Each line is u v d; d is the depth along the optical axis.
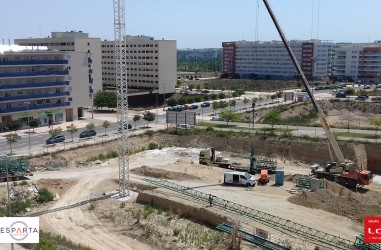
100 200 59.88
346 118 119.00
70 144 85.38
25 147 83.25
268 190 62.50
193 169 73.69
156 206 57.50
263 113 131.25
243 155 86.44
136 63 189.00
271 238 44.91
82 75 117.81
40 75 106.75
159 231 49.28
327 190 57.81
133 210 56.34
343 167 66.94
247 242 44.09
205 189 62.72
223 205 54.00
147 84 186.00
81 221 52.56
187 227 50.38
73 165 77.75
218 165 77.19
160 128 103.62
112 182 67.81
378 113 137.62
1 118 100.25
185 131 98.56
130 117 123.81
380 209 52.34
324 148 81.00
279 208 54.22
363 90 184.00
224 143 91.81
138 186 65.94
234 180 65.00
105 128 98.94
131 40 189.50
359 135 90.31
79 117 121.94
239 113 120.38
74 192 62.78
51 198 59.91
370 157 80.12
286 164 80.38
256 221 49.44
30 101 105.88
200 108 146.38
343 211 52.66
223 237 46.25
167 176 69.75
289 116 129.62
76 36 171.00
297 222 49.50
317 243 43.72
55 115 110.94
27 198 59.31
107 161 80.81
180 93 187.00
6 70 101.94
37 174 69.75
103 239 47.38
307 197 56.28
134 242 46.72
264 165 73.88
